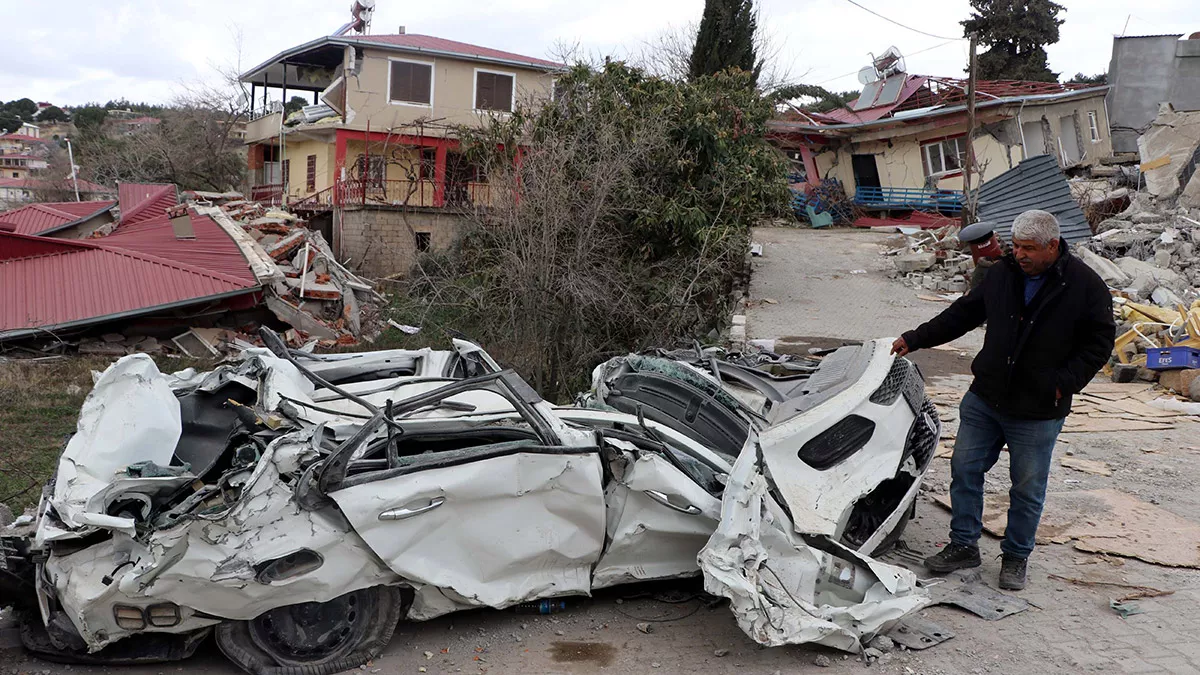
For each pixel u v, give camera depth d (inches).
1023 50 1704.0
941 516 261.3
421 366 246.4
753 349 495.8
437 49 1144.8
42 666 165.9
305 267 766.5
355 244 1063.6
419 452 191.0
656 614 194.7
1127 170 1104.2
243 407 188.5
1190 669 168.1
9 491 291.1
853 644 172.4
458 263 566.9
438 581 169.6
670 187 601.9
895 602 175.2
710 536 189.3
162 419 180.4
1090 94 1284.4
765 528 178.4
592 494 181.3
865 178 1322.6
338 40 1129.4
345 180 1099.9
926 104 1294.3
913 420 217.8
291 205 1174.3
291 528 155.2
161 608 152.8
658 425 209.8
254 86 1481.3
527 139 561.0
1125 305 519.2
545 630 186.1
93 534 153.3
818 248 981.8
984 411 205.9
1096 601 199.3
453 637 182.2
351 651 169.6
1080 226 830.5
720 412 224.5
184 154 1577.3
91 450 169.6
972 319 208.1
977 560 215.2
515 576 180.5
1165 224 813.9
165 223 885.8
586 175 489.1
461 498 169.0
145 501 155.7
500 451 173.3
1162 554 223.8
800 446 191.5
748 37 1066.1
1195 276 699.4
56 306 655.1
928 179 1238.9
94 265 706.2
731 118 708.7
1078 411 399.5
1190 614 192.1
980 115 1184.8
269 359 201.5
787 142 1232.2
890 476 202.8
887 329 613.6
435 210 1060.5
